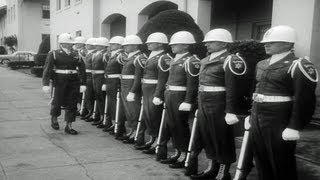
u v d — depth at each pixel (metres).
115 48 7.41
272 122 3.79
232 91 4.37
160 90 5.76
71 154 6.10
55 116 7.85
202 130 4.82
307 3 7.21
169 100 5.38
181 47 5.36
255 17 11.99
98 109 8.37
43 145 6.63
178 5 11.01
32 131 7.71
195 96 5.12
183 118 5.38
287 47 3.78
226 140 4.68
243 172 4.40
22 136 7.27
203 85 4.72
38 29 39.84
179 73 5.30
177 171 5.32
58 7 23.89
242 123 6.58
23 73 24.44
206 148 4.87
